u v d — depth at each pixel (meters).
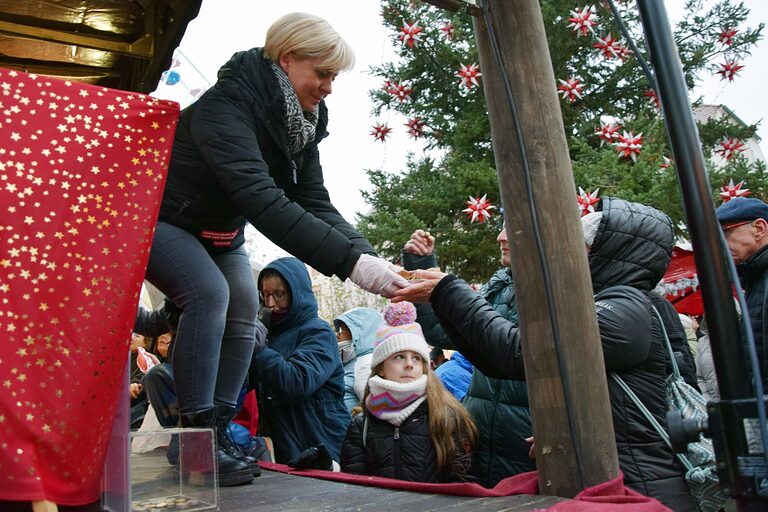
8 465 1.44
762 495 1.22
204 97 2.40
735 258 2.96
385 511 1.87
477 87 8.74
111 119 1.68
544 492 2.03
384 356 2.78
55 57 3.00
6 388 1.47
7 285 1.51
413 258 2.88
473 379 2.80
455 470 2.62
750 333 1.28
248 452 2.88
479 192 8.43
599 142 8.38
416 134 9.07
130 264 1.64
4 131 1.57
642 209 2.45
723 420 1.28
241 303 2.65
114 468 1.75
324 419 3.26
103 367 1.58
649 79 1.47
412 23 8.77
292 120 2.43
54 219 1.58
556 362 2.05
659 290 4.83
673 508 2.07
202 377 2.37
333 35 2.42
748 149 8.76
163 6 2.81
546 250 2.12
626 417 2.16
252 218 2.27
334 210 2.78
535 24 2.26
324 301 11.64
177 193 2.44
